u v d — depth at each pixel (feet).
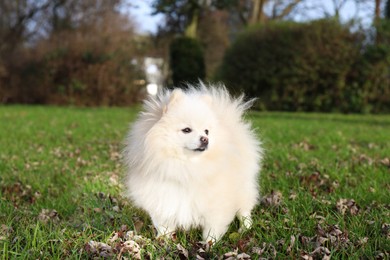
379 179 18.70
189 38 80.64
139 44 93.56
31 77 83.05
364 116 60.49
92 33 88.28
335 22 70.28
